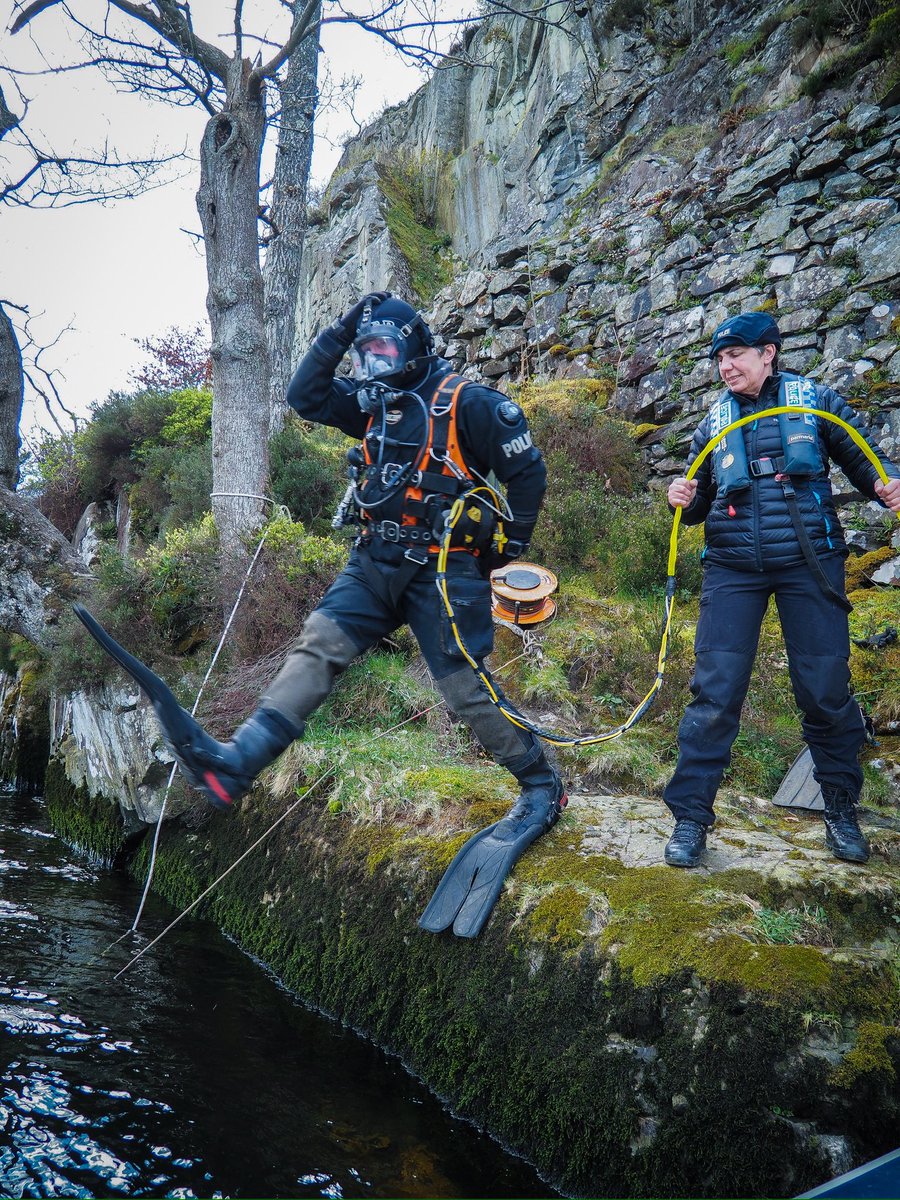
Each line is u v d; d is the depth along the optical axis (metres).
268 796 4.45
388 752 4.23
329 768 4.18
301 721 2.61
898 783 3.68
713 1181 2.16
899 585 5.25
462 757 4.29
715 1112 2.18
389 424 2.69
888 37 7.30
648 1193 2.26
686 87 10.18
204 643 5.83
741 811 3.55
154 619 5.78
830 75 7.71
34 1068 2.86
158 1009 3.43
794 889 2.70
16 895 4.80
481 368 10.09
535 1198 2.40
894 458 5.79
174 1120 2.63
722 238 7.80
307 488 7.22
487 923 2.91
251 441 6.65
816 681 2.81
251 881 4.30
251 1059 3.08
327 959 3.58
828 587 2.76
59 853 5.88
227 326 6.73
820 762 2.98
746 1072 2.16
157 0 7.04
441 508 2.67
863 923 2.63
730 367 2.93
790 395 2.88
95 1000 3.46
